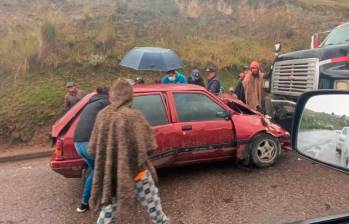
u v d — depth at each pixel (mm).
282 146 6480
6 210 5020
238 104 6461
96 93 4977
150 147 3648
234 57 12703
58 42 11641
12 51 11039
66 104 8102
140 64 7105
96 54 11453
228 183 5613
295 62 6891
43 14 14297
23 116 8812
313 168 6129
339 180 5570
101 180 3623
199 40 13625
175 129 5547
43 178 6297
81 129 4496
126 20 14336
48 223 4609
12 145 8234
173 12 16047
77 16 14031
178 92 5754
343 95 2154
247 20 16266
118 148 3510
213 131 5793
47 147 8094
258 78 7816
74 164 5012
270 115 7492
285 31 15289
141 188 3703
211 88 8047
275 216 4496
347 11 18547
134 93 5488
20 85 9945
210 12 16734
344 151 2084
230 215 4582
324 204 4762
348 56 5957
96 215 4785
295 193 5145
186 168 6355
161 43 12742
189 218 4559
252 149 6062
